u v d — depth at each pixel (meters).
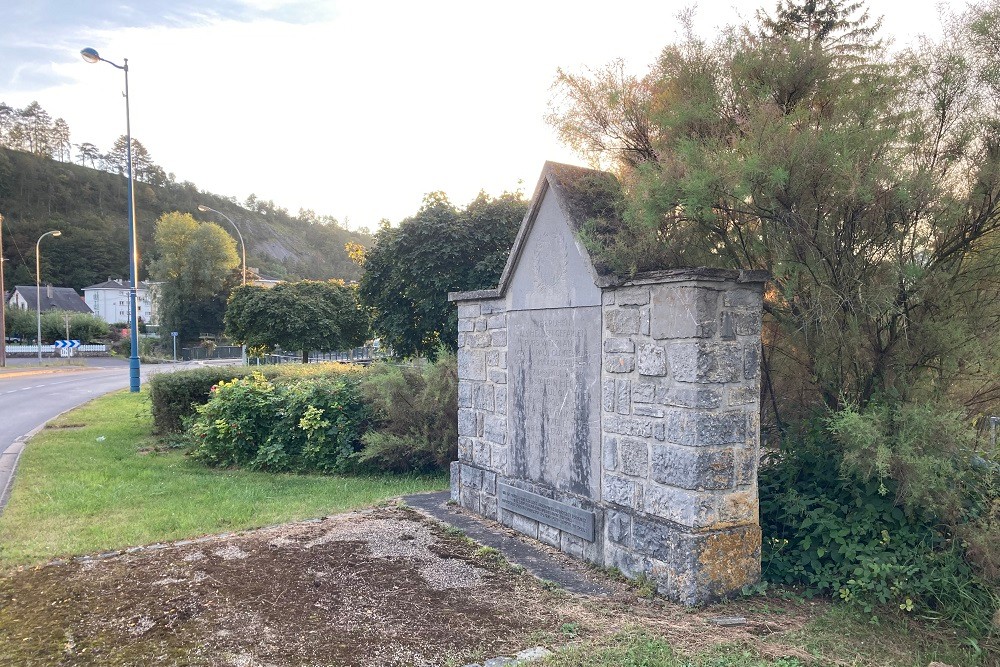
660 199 4.32
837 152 3.91
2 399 20.70
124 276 97.25
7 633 3.94
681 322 4.18
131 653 3.64
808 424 4.77
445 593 4.47
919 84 4.23
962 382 4.42
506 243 11.62
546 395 5.56
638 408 4.57
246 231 149.38
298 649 3.65
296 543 5.65
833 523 4.23
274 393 9.90
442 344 10.73
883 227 4.13
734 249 4.85
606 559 4.87
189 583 4.71
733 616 3.97
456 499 7.00
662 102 5.08
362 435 9.19
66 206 108.88
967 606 3.77
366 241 195.62
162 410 11.95
